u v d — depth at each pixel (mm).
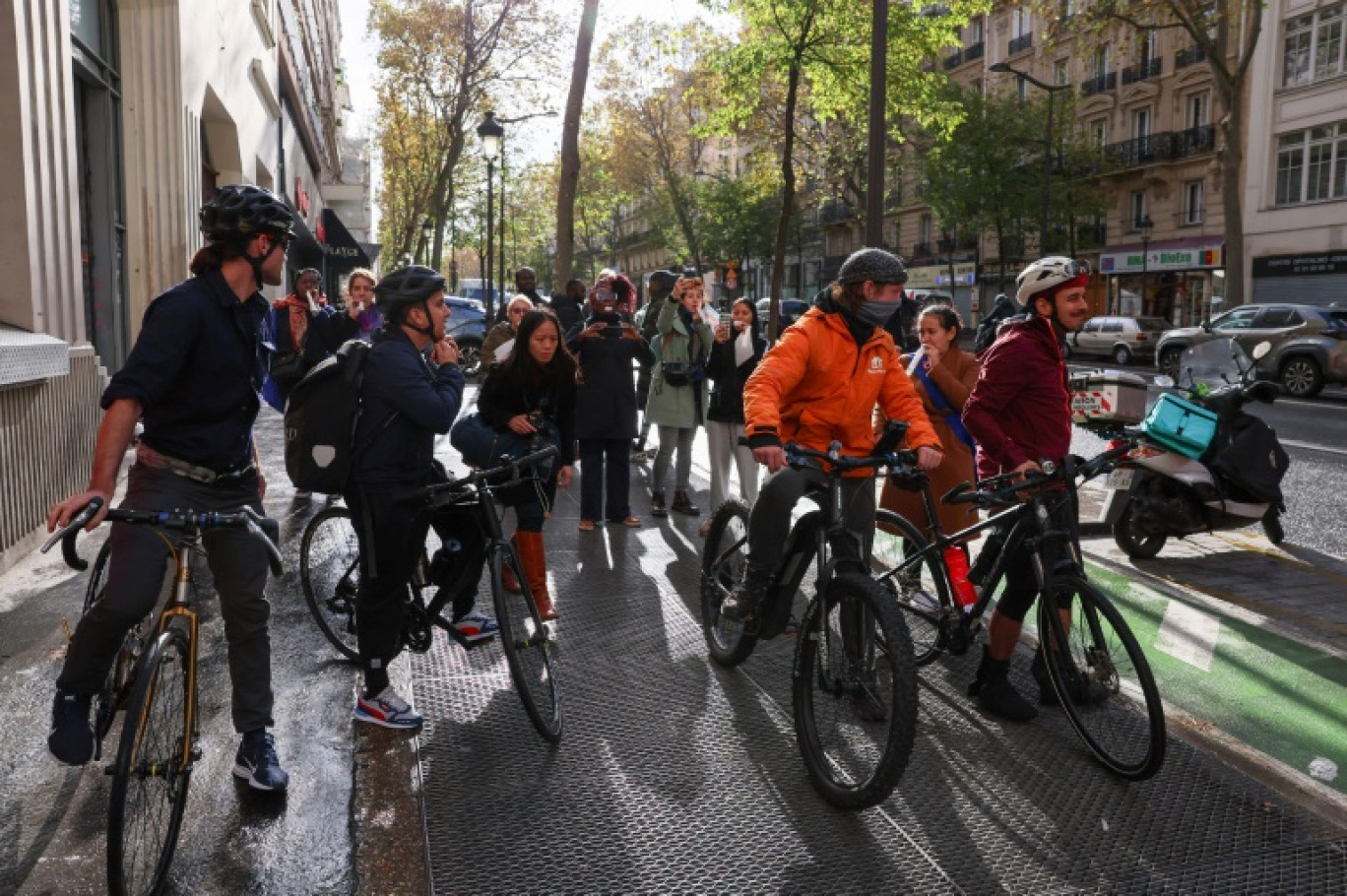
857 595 3371
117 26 10055
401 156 38562
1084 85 40219
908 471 3678
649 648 4859
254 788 3262
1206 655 4965
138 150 10242
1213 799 3428
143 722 2629
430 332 3834
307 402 3674
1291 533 7879
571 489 8836
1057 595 3842
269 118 20250
